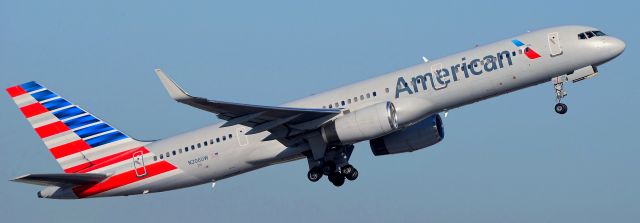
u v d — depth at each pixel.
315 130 154.88
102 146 165.75
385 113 149.62
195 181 162.88
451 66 153.50
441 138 163.50
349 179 162.62
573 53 151.88
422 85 153.38
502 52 153.00
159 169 162.25
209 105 143.38
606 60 152.75
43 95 167.12
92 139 165.88
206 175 161.62
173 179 162.38
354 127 151.00
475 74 152.38
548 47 152.38
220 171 161.00
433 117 161.00
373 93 155.12
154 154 162.75
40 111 167.00
